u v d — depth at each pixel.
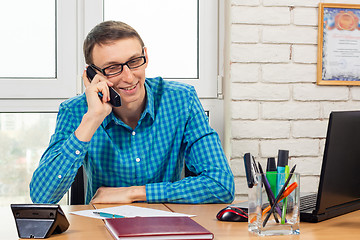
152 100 1.86
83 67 2.50
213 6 2.56
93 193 1.87
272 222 1.16
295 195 1.17
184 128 1.89
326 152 1.28
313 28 2.45
